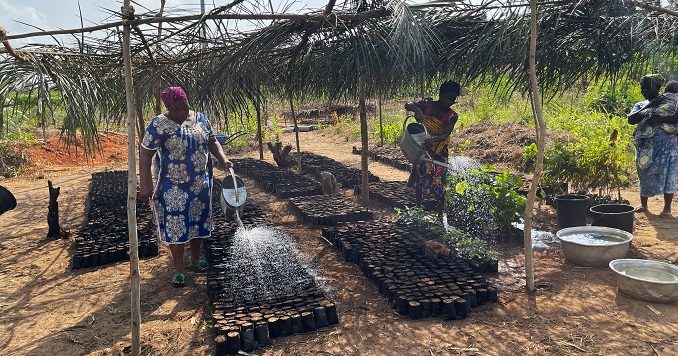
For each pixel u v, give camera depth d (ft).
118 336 11.85
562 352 10.30
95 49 15.37
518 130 37.47
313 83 18.48
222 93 17.20
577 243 14.76
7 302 13.92
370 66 15.55
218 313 11.87
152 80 18.70
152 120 13.58
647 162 19.48
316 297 12.66
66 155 41.78
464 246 15.76
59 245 19.06
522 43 14.20
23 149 38.29
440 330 11.46
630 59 15.57
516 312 12.20
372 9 15.44
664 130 18.89
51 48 12.91
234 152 45.50
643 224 18.90
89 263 16.53
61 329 12.27
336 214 20.83
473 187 18.35
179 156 13.76
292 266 14.83
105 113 14.21
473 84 18.57
